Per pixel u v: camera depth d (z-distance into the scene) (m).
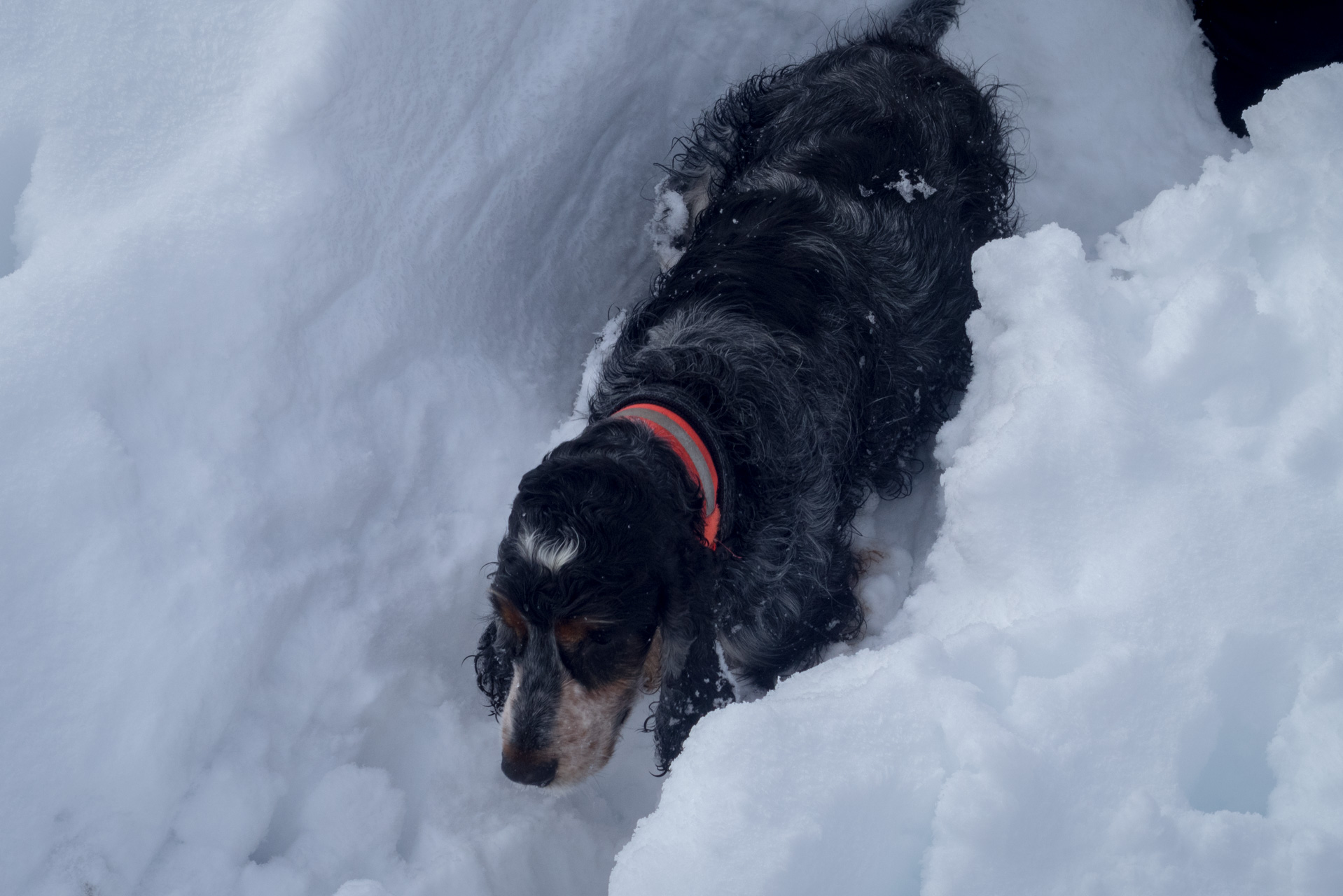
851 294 1.74
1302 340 1.53
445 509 1.76
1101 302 1.58
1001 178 1.91
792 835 1.37
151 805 1.55
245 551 1.63
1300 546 1.47
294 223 1.68
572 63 1.84
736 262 1.72
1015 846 1.38
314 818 1.62
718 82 2.03
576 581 1.47
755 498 1.63
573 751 1.52
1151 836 1.38
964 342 1.88
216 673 1.59
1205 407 1.53
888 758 1.41
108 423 1.60
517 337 1.87
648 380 1.64
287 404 1.68
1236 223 1.58
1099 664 1.43
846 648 1.79
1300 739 1.42
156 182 1.67
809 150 1.81
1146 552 1.48
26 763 1.52
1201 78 2.04
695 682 1.58
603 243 1.96
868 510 1.87
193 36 1.68
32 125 1.68
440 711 1.70
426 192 1.77
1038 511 1.51
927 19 2.03
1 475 1.55
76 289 1.61
